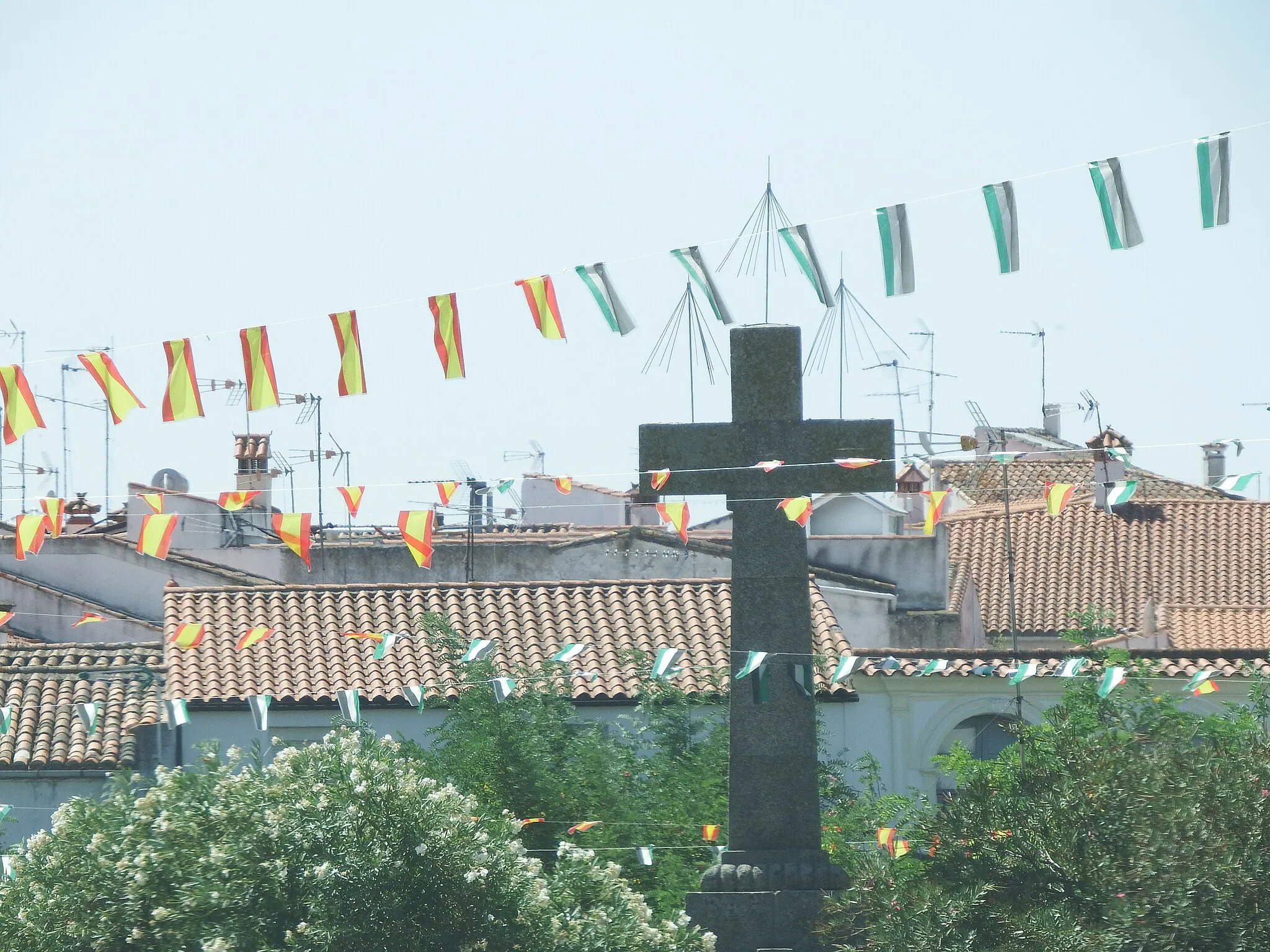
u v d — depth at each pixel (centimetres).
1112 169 4391
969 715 9175
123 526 13775
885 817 7688
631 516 16375
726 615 9969
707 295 5059
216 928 5422
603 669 9494
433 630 9075
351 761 5825
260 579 13075
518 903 5503
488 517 14888
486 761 7931
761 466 5988
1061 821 5194
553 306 5103
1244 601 13612
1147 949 4650
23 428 5397
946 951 5038
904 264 4678
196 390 5347
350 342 5284
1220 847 4722
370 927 5359
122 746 9281
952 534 14538
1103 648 8888
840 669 6284
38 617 12631
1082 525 14312
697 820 7775
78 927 5581
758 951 6169
